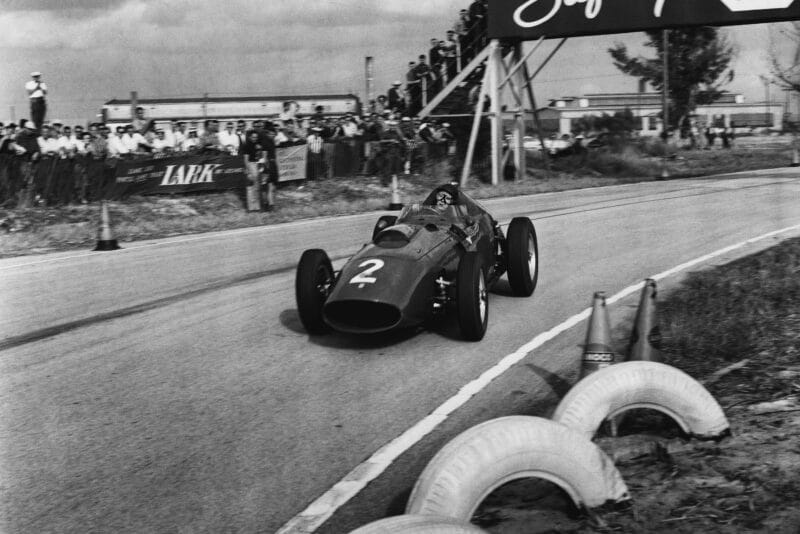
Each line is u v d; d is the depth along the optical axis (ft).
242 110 109.09
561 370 21.45
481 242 28.25
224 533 13.15
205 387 20.57
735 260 37.17
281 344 24.53
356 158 81.92
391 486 14.71
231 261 40.75
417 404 19.02
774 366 20.30
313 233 51.62
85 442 17.03
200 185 67.31
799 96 74.95
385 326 22.75
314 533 13.10
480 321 23.97
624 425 16.61
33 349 24.59
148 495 14.51
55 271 38.91
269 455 16.20
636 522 12.53
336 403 19.20
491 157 92.58
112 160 62.80
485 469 11.71
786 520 12.21
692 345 22.36
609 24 77.61
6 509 14.07
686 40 181.88
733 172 105.29
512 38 83.71
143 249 46.03
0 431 17.78
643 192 76.59
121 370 22.22
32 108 66.08
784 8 69.97
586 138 160.15
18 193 58.08
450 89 88.38
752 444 15.11
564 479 12.36
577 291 31.60
